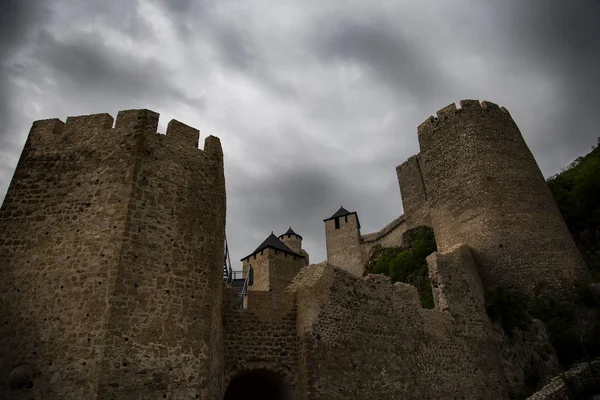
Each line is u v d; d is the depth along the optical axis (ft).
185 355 33.53
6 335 31.45
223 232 45.44
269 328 44.47
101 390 28.58
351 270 159.33
